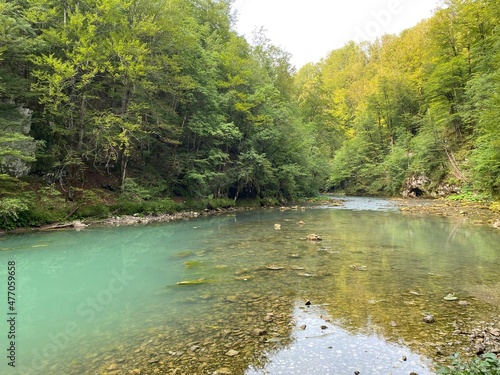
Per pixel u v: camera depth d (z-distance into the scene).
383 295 7.31
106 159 22.52
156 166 26.05
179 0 25.17
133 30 20.72
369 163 53.16
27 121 18.09
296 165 36.50
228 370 4.33
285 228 17.88
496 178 24.88
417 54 51.84
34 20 17.83
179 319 6.17
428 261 10.45
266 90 33.97
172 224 19.44
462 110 35.84
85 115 19.39
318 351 4.82
